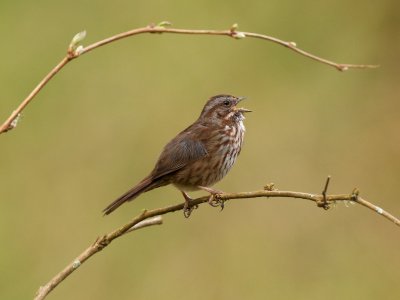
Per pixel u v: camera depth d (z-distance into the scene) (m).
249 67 15.34
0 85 14.69
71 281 12.43
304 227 13.43
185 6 15.73
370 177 14.50
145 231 12.98
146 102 14.62
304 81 15.47
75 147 14.05
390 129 15.02
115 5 15.73
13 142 14.08
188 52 15.36
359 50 16.00
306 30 15.95
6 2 15.55
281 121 14.88
